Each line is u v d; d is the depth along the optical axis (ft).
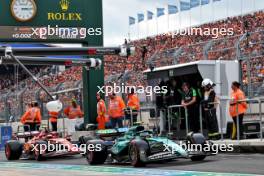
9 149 57.11
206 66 58.34
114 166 43.45
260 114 48.62
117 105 69.36
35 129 73.26
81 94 84.23
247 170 35.47
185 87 56.90
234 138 53.06
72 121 80.69
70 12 84.84
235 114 52.44
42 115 83.76
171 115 61.05
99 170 40.42
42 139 54.49
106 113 76.43
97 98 77.87
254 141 48.24
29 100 86.94
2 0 82.17
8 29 82.43
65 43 85.15
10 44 85.51
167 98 61.26
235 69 59.72
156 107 62.39
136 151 40.60
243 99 51.88
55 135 55.06
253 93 58.59
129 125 68.85
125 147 43.45
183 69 59.52
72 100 79.36
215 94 54.39
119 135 47.62
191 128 57.11
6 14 82.28
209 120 54.03
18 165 49.42
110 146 46.37
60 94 82.69
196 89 57.26
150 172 37.01
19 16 82.69
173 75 60.64
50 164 49.24
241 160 42.91
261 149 47.57
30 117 73.10
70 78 115.75
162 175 34.73
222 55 70.74
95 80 84.74
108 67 116.88
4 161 55.77
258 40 68.23
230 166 38.65
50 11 84.07
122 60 113.60
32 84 111.04
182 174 34.83
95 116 84.33
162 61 72.18
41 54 80.38
